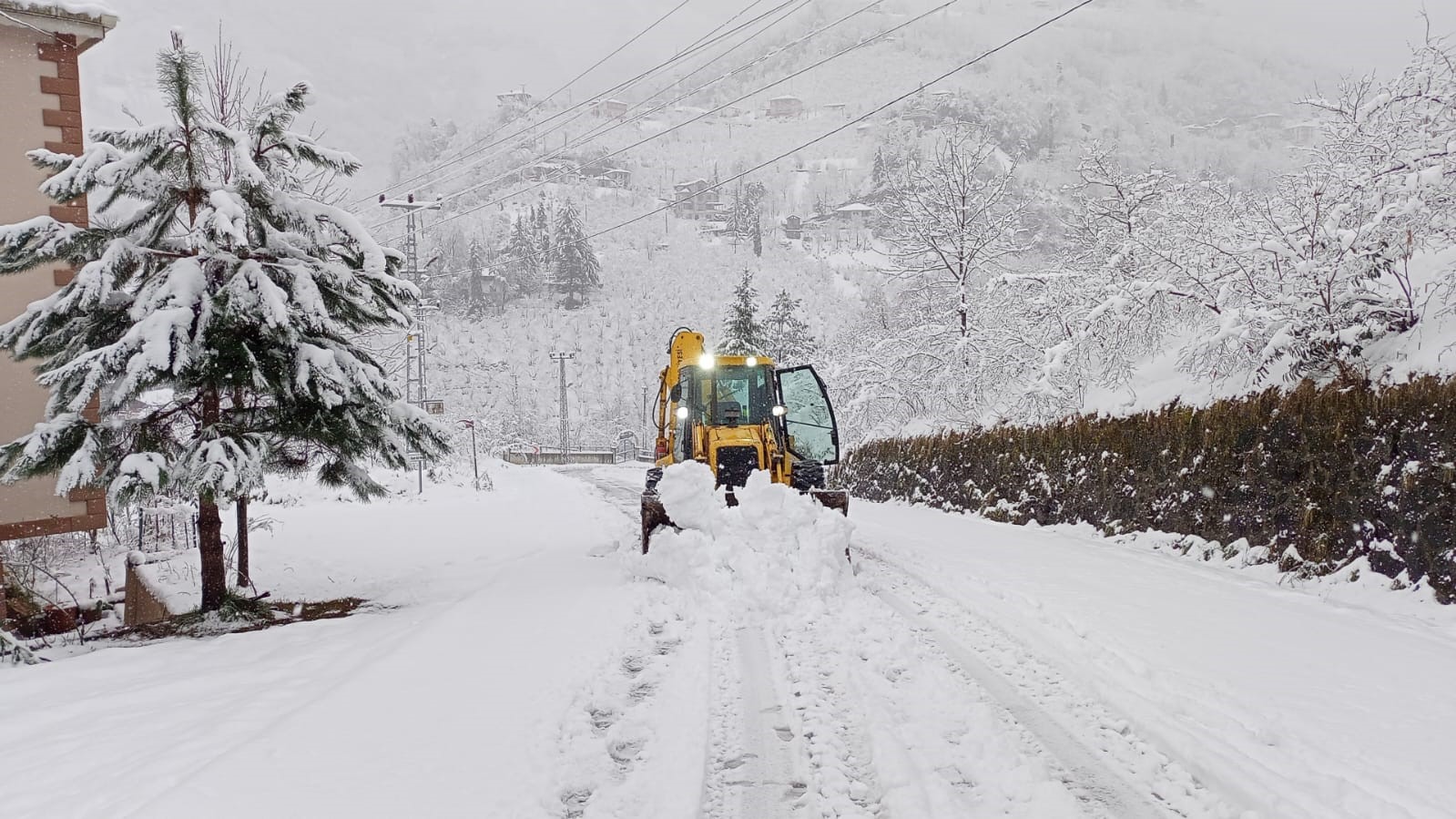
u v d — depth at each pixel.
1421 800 3.38
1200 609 6.57
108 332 7.66
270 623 8.04
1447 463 6.50
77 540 12.82
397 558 11.62
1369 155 9.55
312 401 7.94
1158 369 12.05
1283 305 9.07
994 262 18.73
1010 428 13.72
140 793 3.67
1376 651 5.41
